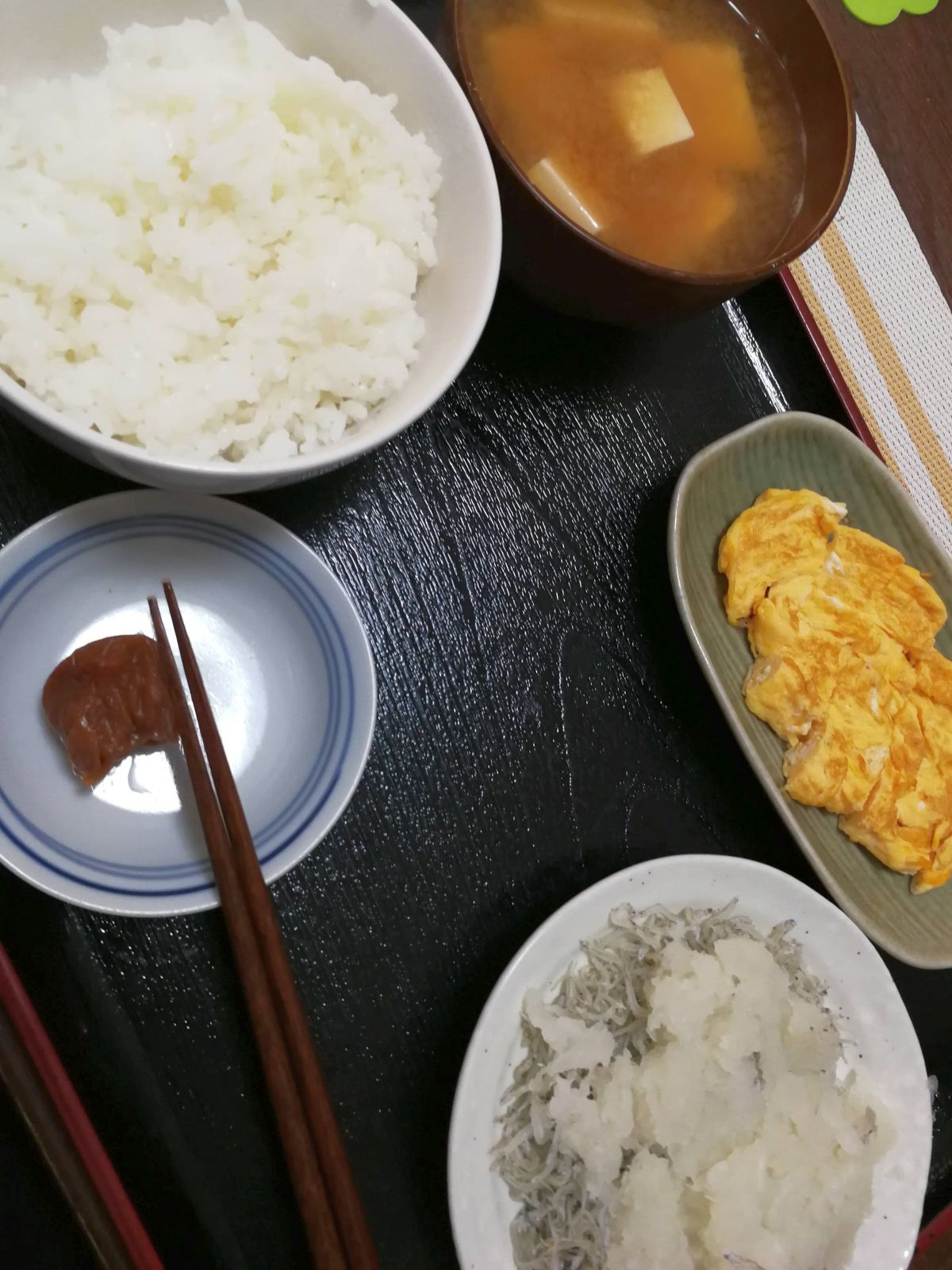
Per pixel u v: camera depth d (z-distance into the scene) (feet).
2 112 0.68
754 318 1.01
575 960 0.82
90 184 0.70
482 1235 0.73
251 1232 0.70
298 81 0.73
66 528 0.72
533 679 0.86
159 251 0.71
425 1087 0.76
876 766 0.92
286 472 0.65
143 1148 0.69
